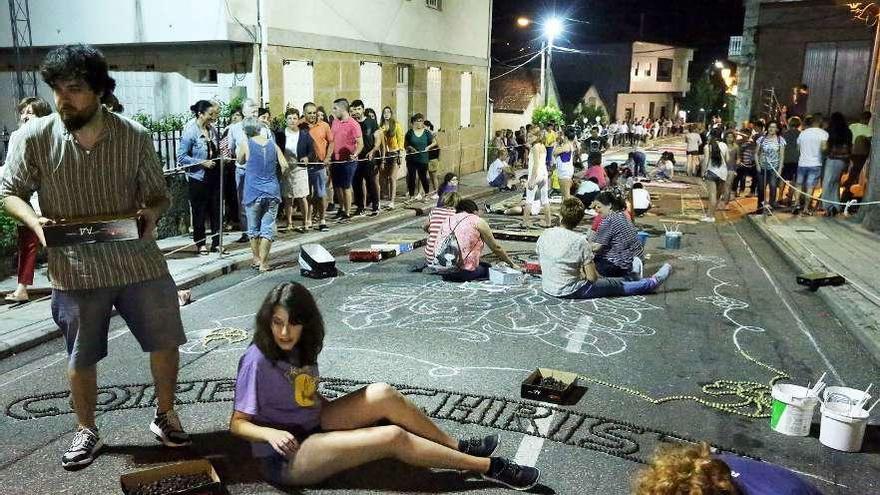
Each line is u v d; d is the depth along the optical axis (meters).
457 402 4.77
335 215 12.39
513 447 4.20
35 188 3.70
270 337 3.54
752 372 5.50
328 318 6.60
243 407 3.57
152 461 3.96
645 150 36.59
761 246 10.90
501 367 5.46
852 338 6.36
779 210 13.78
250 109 9.53
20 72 13.82
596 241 8.09
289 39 12.46
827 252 9.80
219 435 4.28
